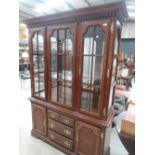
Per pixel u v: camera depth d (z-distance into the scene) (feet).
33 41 6.55
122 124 4.87
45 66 6.25
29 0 10.52
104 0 10.71
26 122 9.11
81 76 5.28
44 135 7.07
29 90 16.25
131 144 4.73
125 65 18.35
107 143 5.73
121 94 9.64
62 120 6.12
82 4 11.66
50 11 13.03
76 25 4.99
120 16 4.59
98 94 5.08
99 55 4.78
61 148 6.43
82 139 5.64
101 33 4.67
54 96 6.33
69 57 5.52
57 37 5.68
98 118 5.09
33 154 6.35
